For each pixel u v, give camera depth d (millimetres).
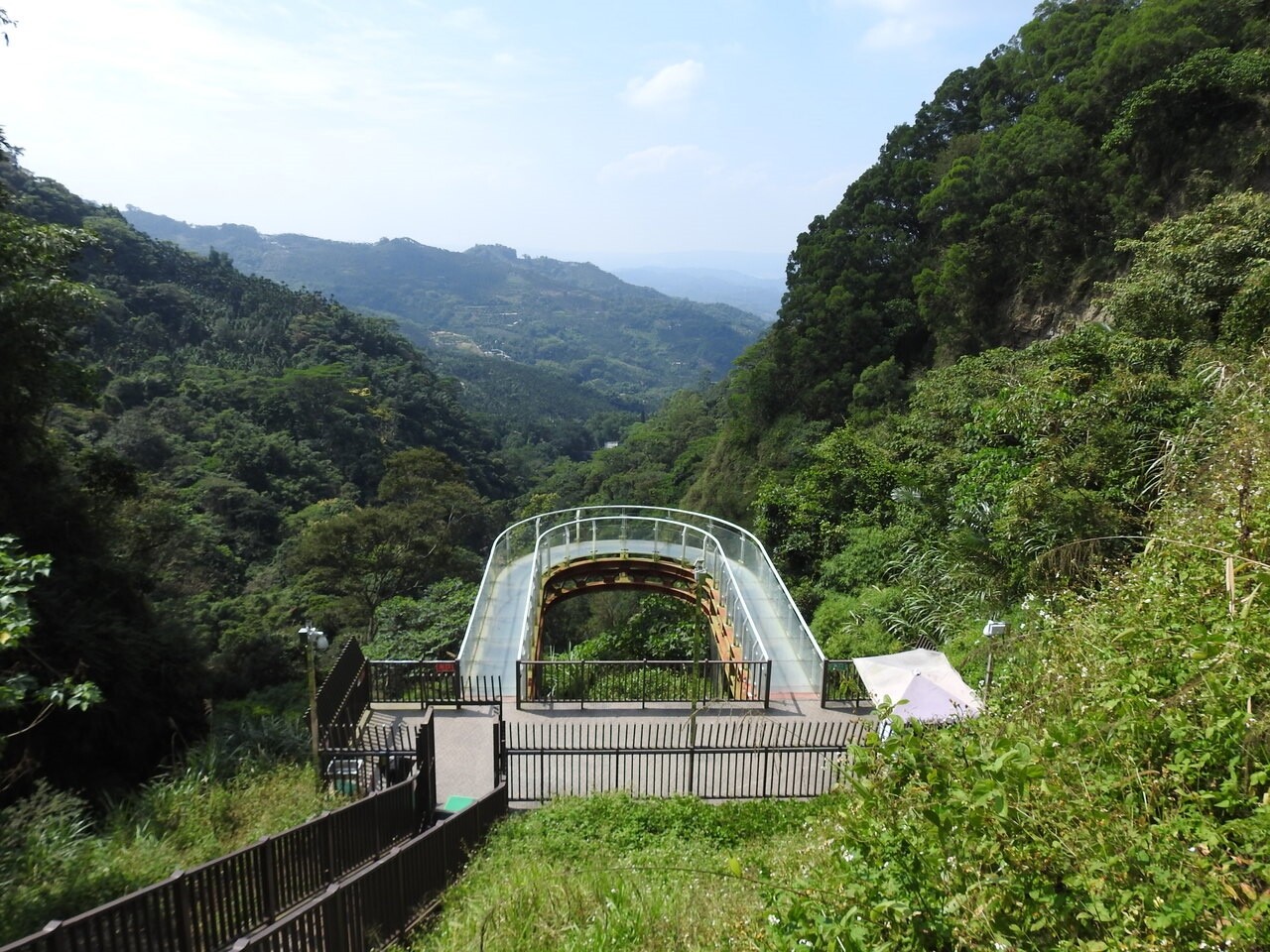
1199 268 14617
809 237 44531
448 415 93312
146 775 11008
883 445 24031
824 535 20875
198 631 21828
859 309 37625
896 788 4281
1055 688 5789
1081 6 36594
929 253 37125
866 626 14695
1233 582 4883
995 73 39375
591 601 40219
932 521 16672
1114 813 3539
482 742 10742
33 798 7344
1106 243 26875
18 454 13219
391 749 9352
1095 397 12672
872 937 3367
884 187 41062
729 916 4766
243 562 40156
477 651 13773
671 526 20734
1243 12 24953
